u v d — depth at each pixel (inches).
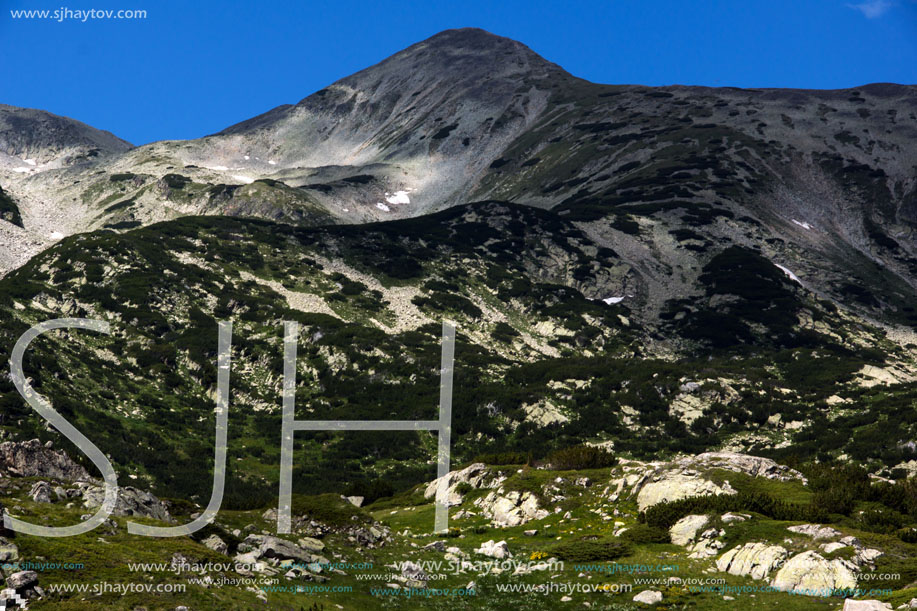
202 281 5969.5
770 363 5580.7
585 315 6412.4
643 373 4813.0
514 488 1838.1
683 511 1467.8
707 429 4175.7
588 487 1828.2
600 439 4015.8
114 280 5536.4
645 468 1780.3
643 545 1398.9
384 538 1432.1
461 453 3885.3
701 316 6609.3
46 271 5693.9
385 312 6161.4
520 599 1175.0
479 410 4347.9
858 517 1400.1
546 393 4564.5
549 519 1673.2
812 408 4345.5
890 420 3836.1
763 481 1640.0
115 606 864.3
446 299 6530.5
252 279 6387.8
